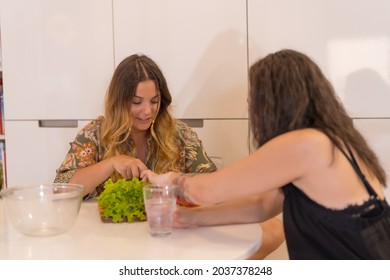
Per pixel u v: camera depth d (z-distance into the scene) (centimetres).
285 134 105
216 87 205
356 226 102
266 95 109
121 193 123
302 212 107
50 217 111
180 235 112
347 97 188
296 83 108
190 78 208
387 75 183
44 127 232
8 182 239
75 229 118
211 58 205
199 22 205
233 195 108
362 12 184
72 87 226
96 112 223
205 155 174
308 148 101
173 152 168
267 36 196
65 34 224
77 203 113
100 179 146
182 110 211
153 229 110
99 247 103
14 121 236
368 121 187
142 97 159
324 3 188
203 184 112
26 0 228
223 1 201
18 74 233
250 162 105
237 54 201
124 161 143
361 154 111
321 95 109
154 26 211
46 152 233
